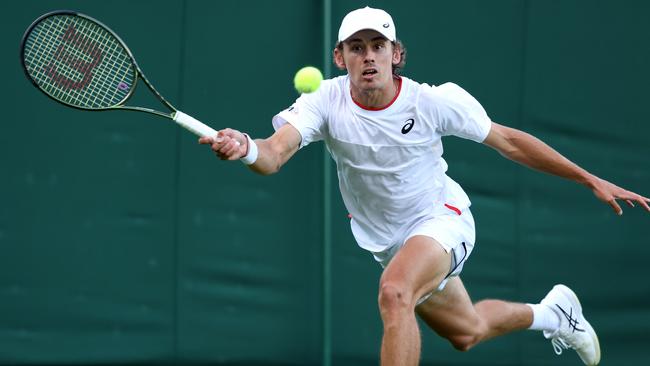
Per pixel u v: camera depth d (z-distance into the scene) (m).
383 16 16.92
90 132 26.17
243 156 15.55
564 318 22.20
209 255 26.36
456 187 18.94
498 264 26.77
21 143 26.02
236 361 26.38
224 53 26.48
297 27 26.59
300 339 26.55
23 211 25.98
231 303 26.41
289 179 26.64
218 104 26.42
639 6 27.34
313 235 26.62
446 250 17.77
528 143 17.89
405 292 16.66
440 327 20.17
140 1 26.25
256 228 26.52
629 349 26.97
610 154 27.16
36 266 25.97
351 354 26.52
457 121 17.61
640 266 27.05
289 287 26.55
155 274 26.23
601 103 27.19
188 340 26.23
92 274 26.09
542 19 27.19
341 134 17.50
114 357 26.05
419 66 26.80
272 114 26.55
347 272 26.58
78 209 26.09
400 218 18.44
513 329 21.62
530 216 26.89
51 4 25.97
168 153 26.31
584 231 27.02
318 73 16.36
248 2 26.58
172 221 26.27
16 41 25.98
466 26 27.00
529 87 27.08
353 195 18.64
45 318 25.95
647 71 27.28
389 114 17.31
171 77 26.28
